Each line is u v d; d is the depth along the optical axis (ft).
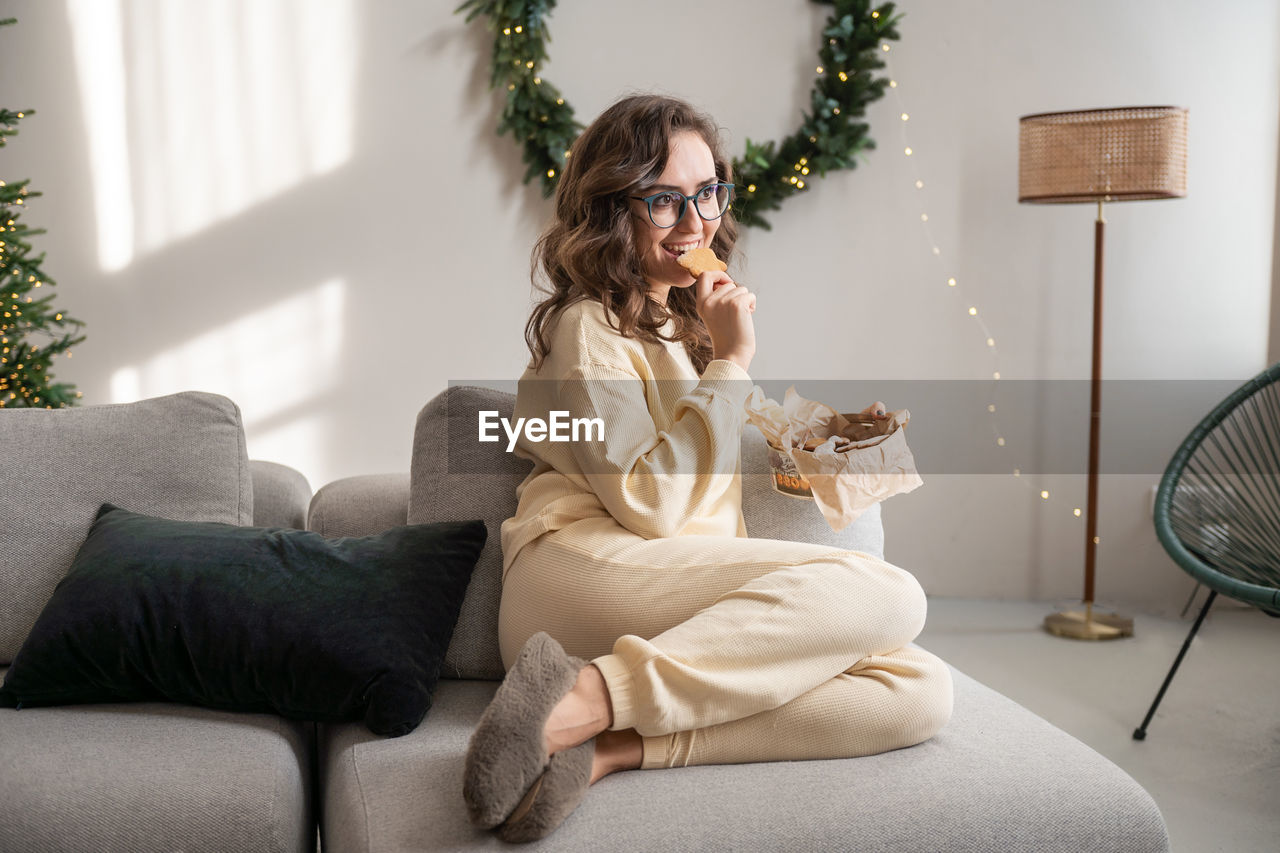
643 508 4.49
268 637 4.46
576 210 5.30
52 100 10.14
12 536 5.08
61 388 8.70
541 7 10.05
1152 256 10.62
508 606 4.80
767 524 5.34
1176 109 9.02
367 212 10.52
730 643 3.93
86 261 10.31
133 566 4.62
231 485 5.55
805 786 3.77
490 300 10.69
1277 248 10.57
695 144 5.24
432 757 4.07
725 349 4.94
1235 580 6.62
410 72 10.41
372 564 4.78
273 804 3.77
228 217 10.39
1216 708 7.88
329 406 10.67
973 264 10.77
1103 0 10.43
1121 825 3.74
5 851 3.50
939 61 10.57
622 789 3.76
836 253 10.77
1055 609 10.63
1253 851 5.77
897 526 11.06
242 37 10.24
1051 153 9.26
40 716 4.34
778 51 10.59
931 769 3.92
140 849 3.59
